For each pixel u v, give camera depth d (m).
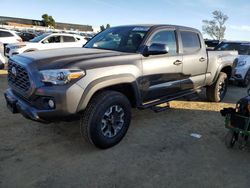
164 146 4.07
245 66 8.83
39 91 3.35
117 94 3.82
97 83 3.53
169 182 3.14
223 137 4.53
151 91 4.47
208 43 11.06
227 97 7.51
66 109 3.31
